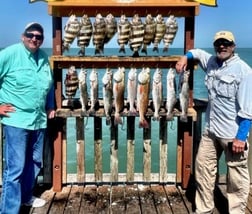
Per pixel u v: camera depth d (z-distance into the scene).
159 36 4.32
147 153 4.75
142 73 4.27
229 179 3.67
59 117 4.46
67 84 4.39
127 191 4.63
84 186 4.77
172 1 4.23
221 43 3.39
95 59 4.29
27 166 4.05
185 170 4.64
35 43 3.61
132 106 4.37
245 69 3.37
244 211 3.71
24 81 3.64
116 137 4.69
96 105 4.52
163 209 4.16
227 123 3.53
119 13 4.45
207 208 3.90
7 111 3.67
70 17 4.23
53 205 4.23
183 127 4.62
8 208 3.78
